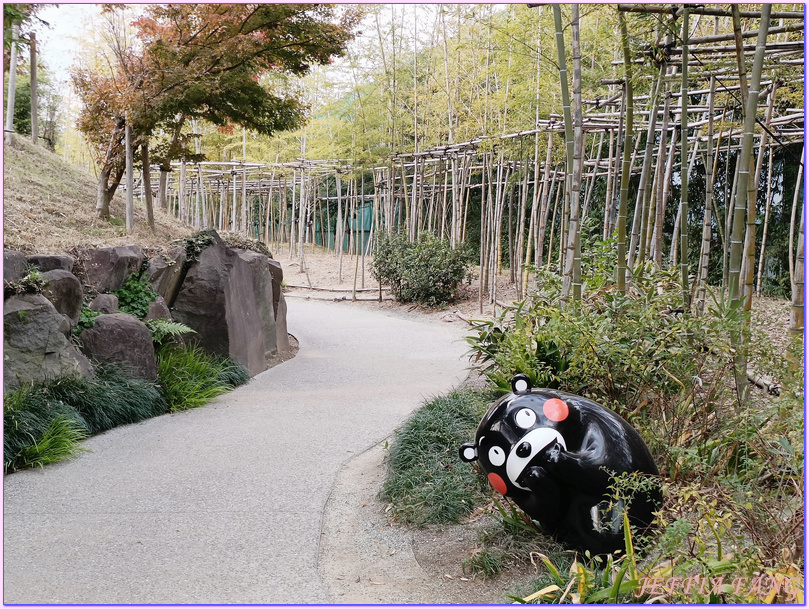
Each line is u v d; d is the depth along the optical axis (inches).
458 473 163.3
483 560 124.8
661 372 156.8
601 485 112.4
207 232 317.1
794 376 134.0
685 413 149.8
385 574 126.6
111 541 137.8
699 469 130.6
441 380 304.8
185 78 329.1
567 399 120.6
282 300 385.4
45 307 214.8
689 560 93.8
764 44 159.9
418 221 642.8
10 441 178.9
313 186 948.6
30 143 444.8
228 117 414.9
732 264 166.4
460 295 565.3
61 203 356.2
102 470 181.8
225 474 180.2
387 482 166.4
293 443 208.8
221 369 296.4
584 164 478.0
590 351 156.7
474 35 554.3
